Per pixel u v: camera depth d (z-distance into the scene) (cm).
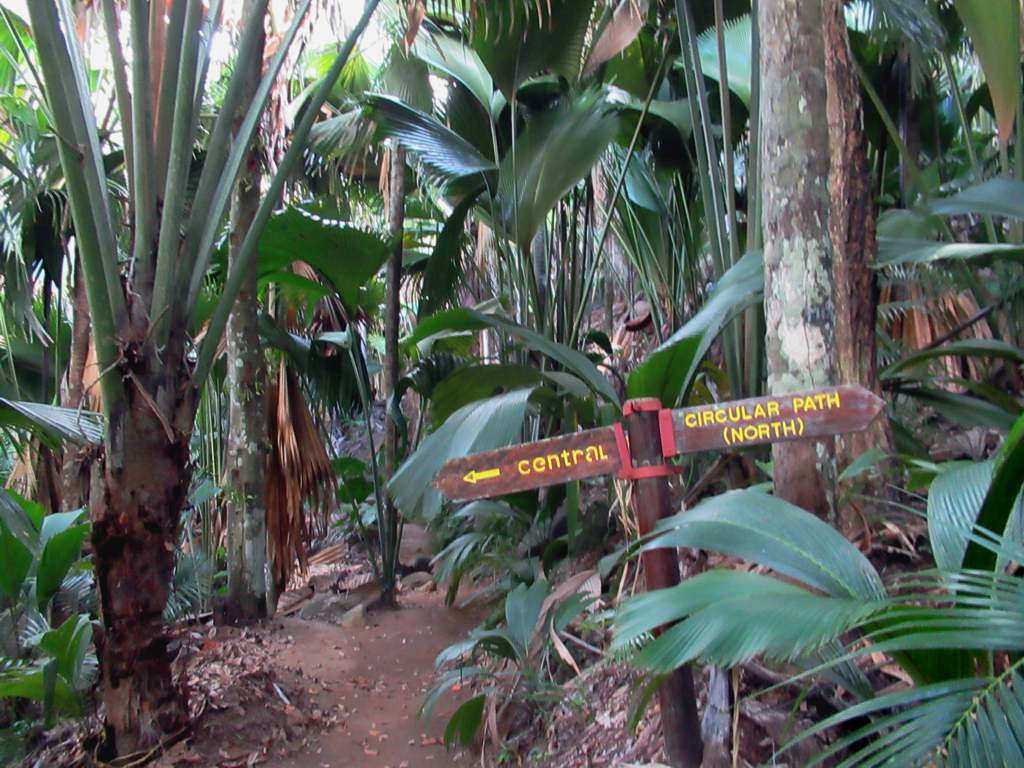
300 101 619
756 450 337
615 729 271
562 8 467
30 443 457
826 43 246
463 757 339
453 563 499
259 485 515
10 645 386
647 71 553
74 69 298
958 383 335
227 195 327
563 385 376
